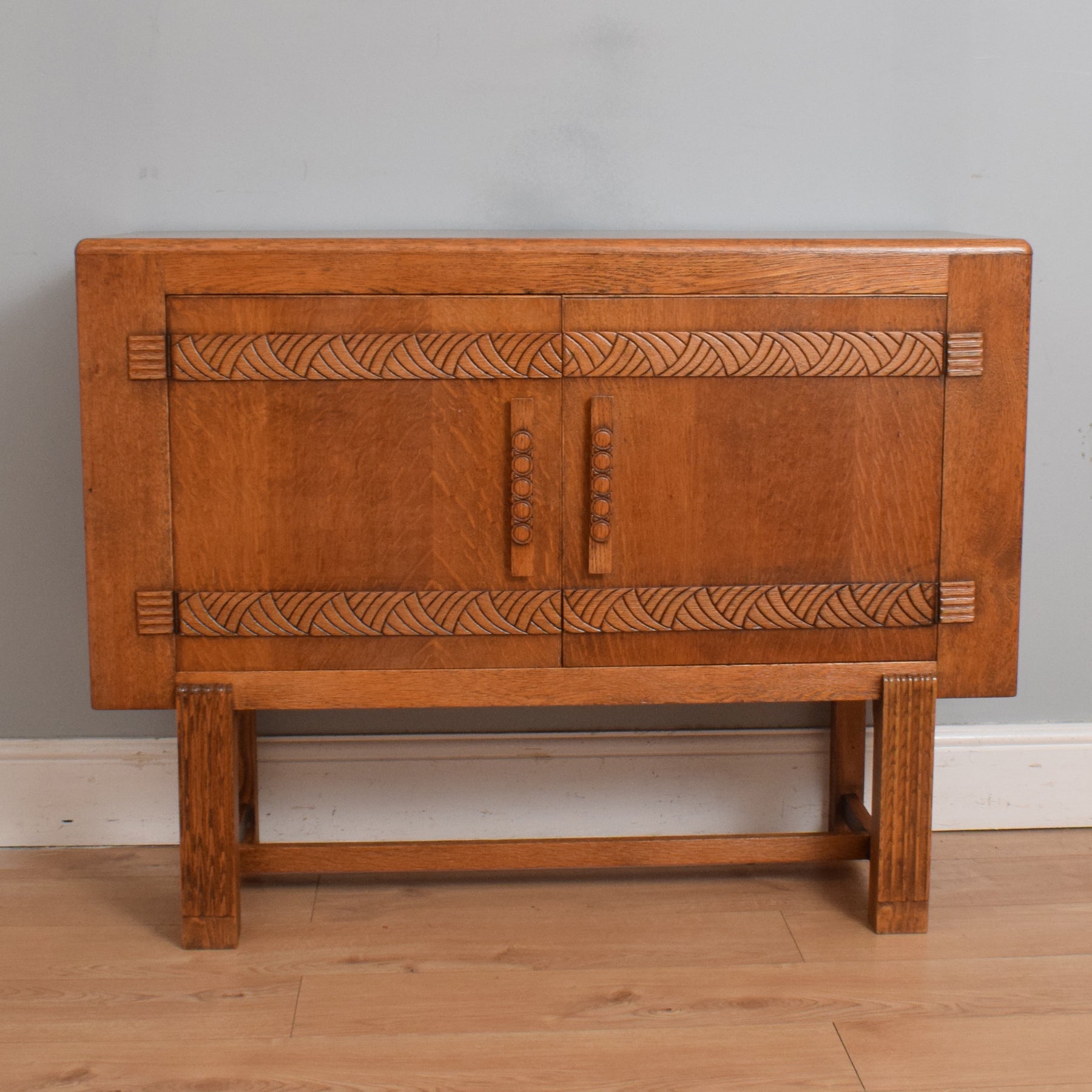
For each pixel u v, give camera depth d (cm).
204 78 193
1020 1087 140
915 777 169
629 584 162
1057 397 206
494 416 158
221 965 165
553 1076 141
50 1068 142
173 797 205
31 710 204
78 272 153
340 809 206
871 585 164
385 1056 145
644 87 197
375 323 156
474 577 161
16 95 192
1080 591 210
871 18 197
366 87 195
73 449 199
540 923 178
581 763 207
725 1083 140
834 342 159
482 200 199
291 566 160
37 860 200
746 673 165
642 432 159
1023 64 199
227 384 156
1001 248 159
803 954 168
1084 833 211
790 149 200
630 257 156
